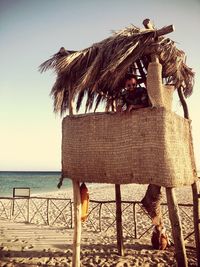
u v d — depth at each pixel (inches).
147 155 149.3
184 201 714.2
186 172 169.6
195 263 216.4
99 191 1337.4
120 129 161.8
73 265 179.9
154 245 264.7
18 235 352.2
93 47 177.3
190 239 307.3
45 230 387.2
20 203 813.2
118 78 156.9
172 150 150.3
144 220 452.4
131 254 251.3
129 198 893.2
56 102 200.4
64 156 184.1
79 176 174.6
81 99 201.6
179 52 179.8
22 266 228.1
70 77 183.0
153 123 149.9
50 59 187.8
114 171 160.1
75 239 183.3
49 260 244.1
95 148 169.3
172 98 168.7
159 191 218.7
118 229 251.8
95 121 172.6
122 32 161.9
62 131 188.7
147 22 171.3
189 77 208.4
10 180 3260.3
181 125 175.9
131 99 173.5
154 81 154.6
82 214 195.9
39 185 2472.9
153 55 158.9
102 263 229.1
